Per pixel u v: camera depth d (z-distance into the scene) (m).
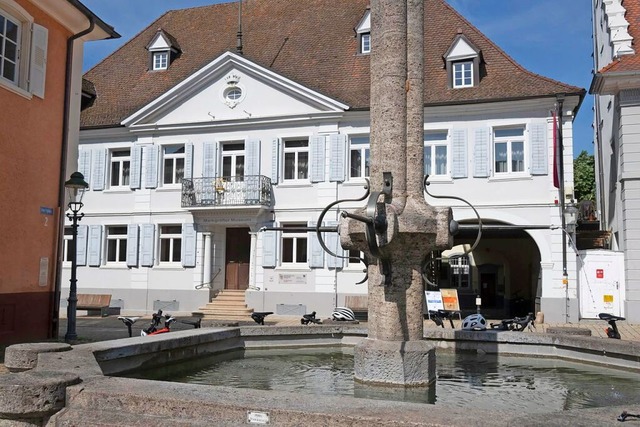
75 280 14.27
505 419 3.74
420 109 7.32
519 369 8.25
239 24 29.41
